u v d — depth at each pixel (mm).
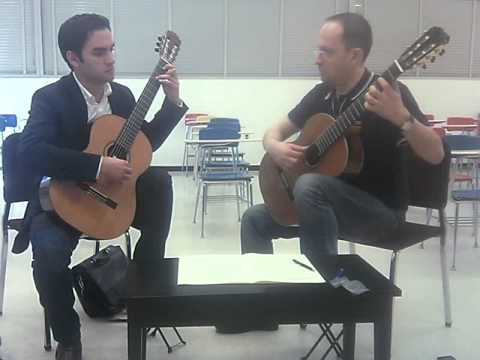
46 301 1930
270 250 2258
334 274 1495
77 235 2016
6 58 7207
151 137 2242
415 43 1701
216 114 7578
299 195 1906
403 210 2076
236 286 1398
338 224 1994
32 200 2109
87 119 2104
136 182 2137
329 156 2008
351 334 1955
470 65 7918
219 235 4031
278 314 1382
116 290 2457
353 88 2045
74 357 1969
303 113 2242
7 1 7090
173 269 1547
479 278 3047
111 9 7227
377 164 2016
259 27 7504
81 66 2057
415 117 1879
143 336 1577
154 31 7332
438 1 7691
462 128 6363
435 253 3523
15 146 2193
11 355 2145
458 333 2338
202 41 7430
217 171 4812
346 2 7586
